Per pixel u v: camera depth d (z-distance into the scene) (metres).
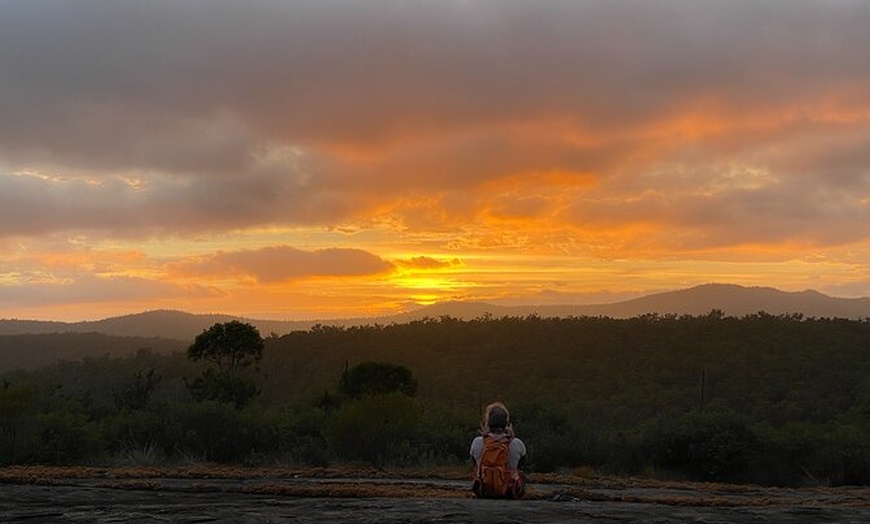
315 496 12.41
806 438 24.19
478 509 9.04
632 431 27.61
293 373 84.38
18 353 147.00
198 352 51.84
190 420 22.25
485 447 10.07
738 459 23.75
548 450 25.12
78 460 20.11
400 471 19.53
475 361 84.00
